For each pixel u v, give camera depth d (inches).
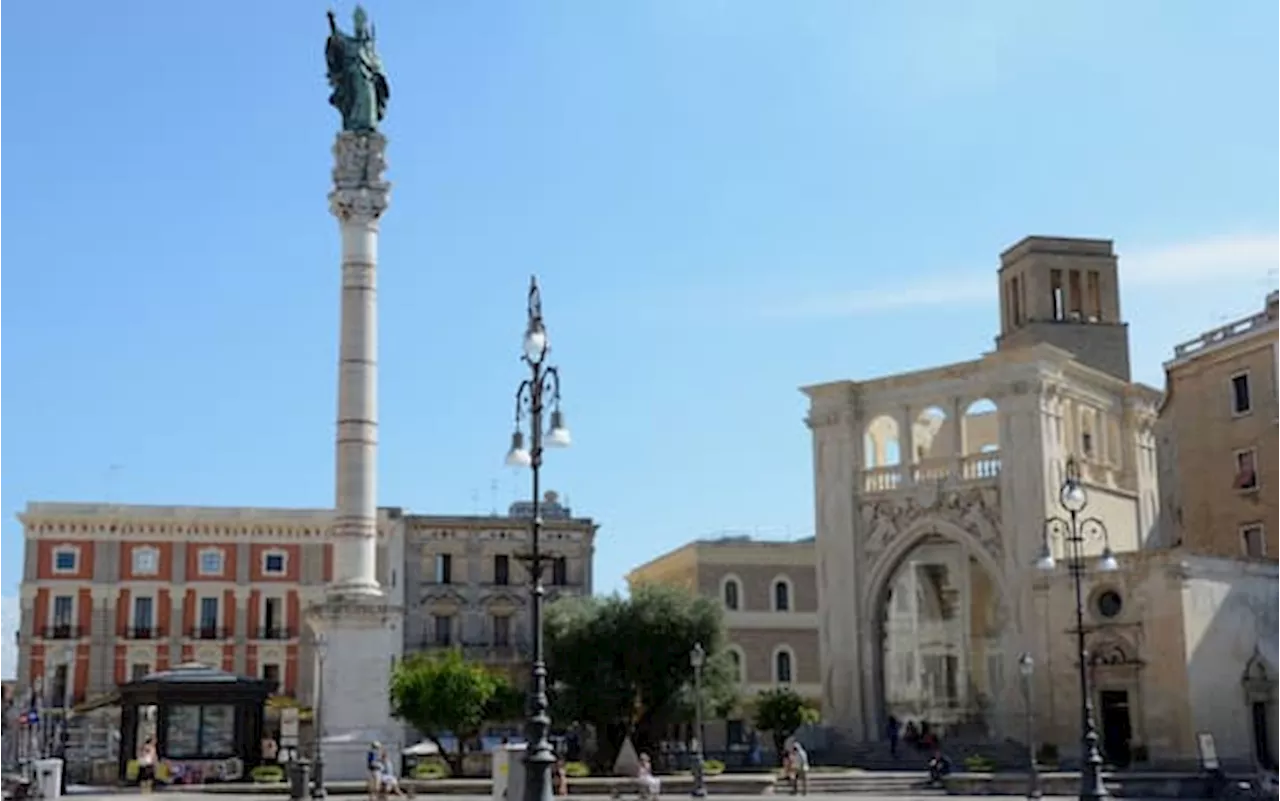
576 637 2556.6
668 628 2549.2
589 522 3673.7
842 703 2610.7
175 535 3469.5
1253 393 2620.6
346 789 1849.2
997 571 2469.2
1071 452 2529.5
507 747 1229.1
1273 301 2628.0
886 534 2613.2
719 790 1983.3
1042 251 3068.4
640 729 2566.4
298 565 3526.1
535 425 1037.2
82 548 3415.4
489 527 3612.2
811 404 2728.8
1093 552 2522.1
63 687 3339.1
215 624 3454.7
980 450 2829.7
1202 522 2711.6
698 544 3496.6
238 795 1844.2
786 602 3506.4
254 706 2092.8
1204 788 1957.4
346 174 2087.8
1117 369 3026.6
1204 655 2217.0
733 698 2628.0
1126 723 2268.7
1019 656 2411.4
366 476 2026.3
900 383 2637.8
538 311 1055.0
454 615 3550.7
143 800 1749.5
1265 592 2348.7
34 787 1784.0
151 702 2068.2
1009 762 2298.2
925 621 2578.7
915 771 2304.4
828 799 1865.2
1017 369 2482.8
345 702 1945.1
